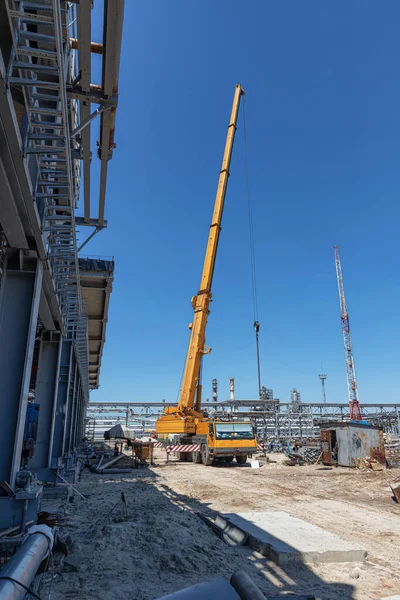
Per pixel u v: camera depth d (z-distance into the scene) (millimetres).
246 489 16562
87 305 25000
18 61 5797
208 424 28469
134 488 16484
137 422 75438
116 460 28406
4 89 5527
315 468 27031
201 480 19500
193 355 31375
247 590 3154
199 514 11125
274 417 71188
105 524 9453
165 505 12523
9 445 8047
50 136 6953
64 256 10555
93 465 25594
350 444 27250
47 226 9078
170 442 39812
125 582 6137
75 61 9273
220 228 34094
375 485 18219
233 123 37500
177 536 8258
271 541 7941
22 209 7805
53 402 14336
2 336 8680
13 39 5496
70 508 11617
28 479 8031
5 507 7562
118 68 7664
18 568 3422
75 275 11852
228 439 27578
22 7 5492
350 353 92250
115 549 7406
